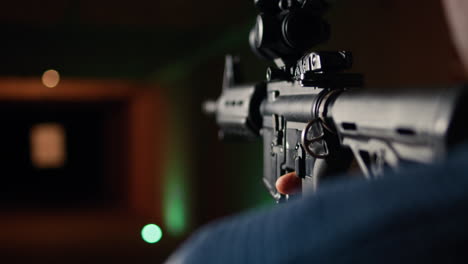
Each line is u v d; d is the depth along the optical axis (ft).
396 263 0.82
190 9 18.35
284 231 0.95
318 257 0.88
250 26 17.80
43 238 26.89
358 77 3.15
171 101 28.50
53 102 43.11
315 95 3.18
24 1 17.49
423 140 1.49
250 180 18.21
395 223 0.83
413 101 1.59
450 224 0.80
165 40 23.20
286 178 3.65
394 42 11.07
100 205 44.16
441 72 9.51
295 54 3.97
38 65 22.59
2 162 62.03
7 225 32.32
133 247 23.94
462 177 0.83
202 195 23.91
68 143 62.34
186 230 26.43
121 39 23.09
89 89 33.40
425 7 9.98
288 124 3.81
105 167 54.49
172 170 28.60
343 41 12.92
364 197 0.89
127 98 39.96
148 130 34.14
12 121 60.18
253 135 5.41
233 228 1.11
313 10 3.93
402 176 0.89
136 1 17.42
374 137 2.10
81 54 23.00
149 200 34.42
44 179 63.10
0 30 21.75
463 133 1.23
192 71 24.67
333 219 0.90
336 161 2.90
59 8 18.43
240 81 6.45
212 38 21.94
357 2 12.21
